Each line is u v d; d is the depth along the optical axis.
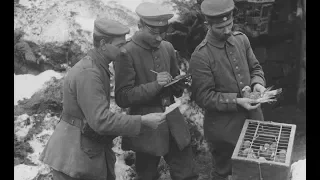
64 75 4.79
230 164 4.21
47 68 4.83
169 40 5.09
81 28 4.85
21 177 4.20
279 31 6.41
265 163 3.08
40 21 4.92
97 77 3.34
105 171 3.50
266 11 6.02
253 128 3.66
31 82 4.74
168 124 3.92
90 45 4.80
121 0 5.20
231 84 4.00
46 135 4.50
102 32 3.37
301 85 6.43
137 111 3.90
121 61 3.78
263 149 3.36
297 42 6.45
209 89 4.00
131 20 5.04
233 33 4.16
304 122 6.01
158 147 3.86
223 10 3.81
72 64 4.82
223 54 3.99
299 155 5.22
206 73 3.97
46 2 5.02
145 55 3.84
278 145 3.42
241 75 4.02
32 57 4.84
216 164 4.28
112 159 3.61
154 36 3.78
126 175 4.44
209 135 4.14
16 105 4.57
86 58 3.43
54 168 3.41
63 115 3.49
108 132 3.33
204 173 4.84
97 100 3.31
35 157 4.36
